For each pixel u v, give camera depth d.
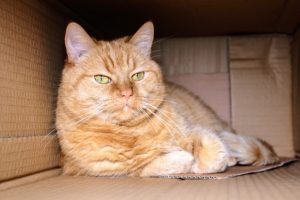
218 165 0.39
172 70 0.64
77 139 0.41
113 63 0.42
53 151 0.42
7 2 0.34
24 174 0.36
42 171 0.39
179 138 0.43
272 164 0.44
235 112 0.62
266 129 0.61
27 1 0.38
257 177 0.36
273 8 0.47
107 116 0.41
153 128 0.42
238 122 0.62
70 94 0.42
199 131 0.44
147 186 0.32
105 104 0.41
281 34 0.61
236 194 0.27
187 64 0.63
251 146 0.46
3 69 0.33
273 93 0.61
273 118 0.61
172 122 0.44
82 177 0.40
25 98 0.37
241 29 0.58
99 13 0.49
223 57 0.63
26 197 0.28
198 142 0.42
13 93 0.35
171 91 0.54
